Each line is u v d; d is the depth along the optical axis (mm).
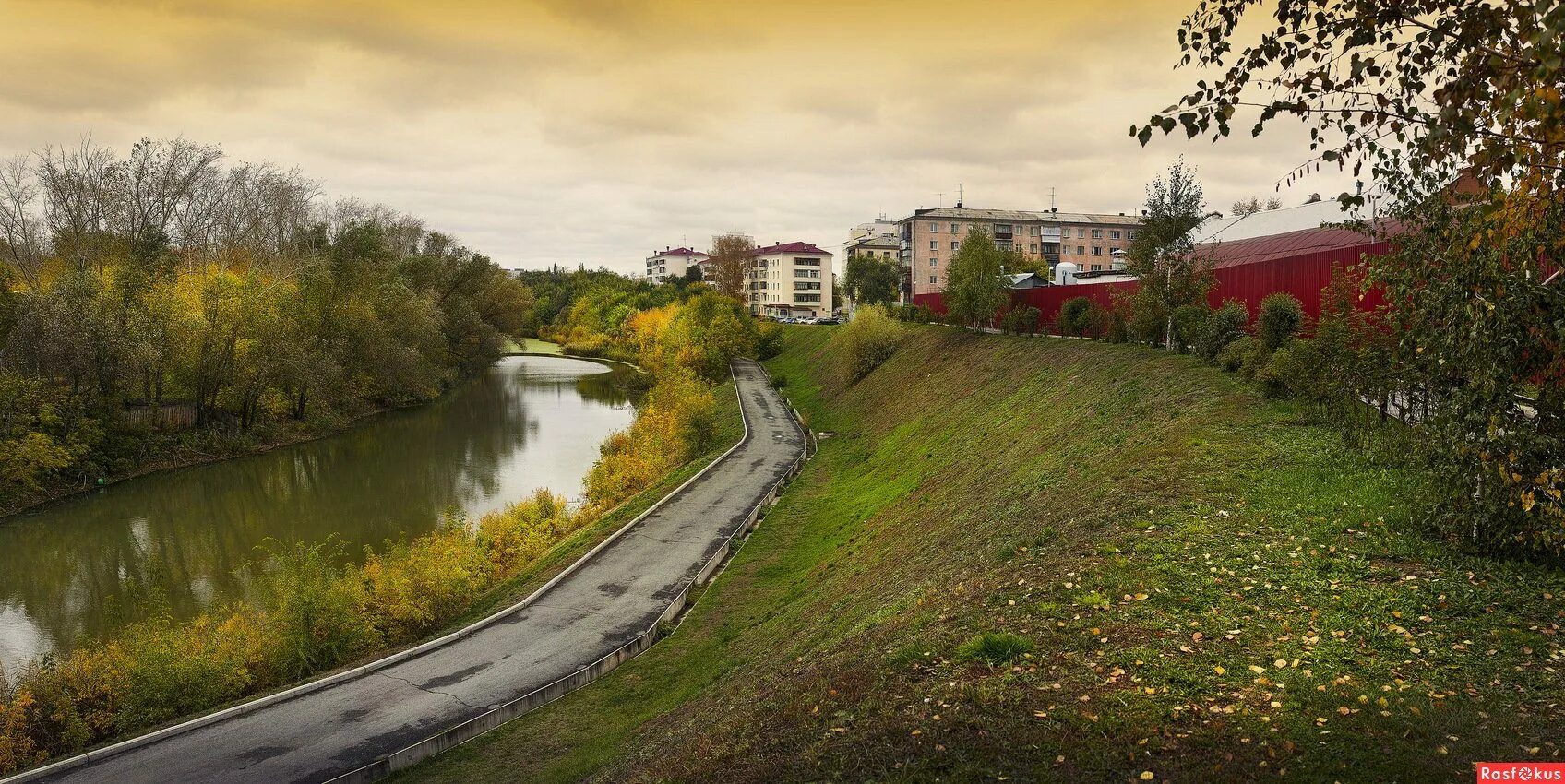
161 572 26844
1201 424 17109
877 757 6895
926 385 42375
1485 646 7352
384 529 31609
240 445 44969
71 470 37000
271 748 13617
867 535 22078
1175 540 11180
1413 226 9562
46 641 21562
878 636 10930
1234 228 43344
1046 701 7242
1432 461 9859
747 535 26234
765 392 62000
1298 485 12453
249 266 59688
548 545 27625
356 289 58250
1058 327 40875
